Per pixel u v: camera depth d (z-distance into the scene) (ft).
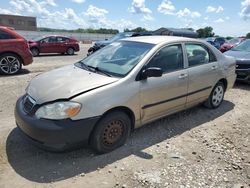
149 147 13.43
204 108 19.56
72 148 11.53
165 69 14.64
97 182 10.55
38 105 11.44
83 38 156.66
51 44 61.21
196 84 16.52
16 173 10.93
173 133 15.23
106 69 13.78
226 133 15.65
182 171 11.57
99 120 11.85
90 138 11.97
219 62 18.56
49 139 10.87
